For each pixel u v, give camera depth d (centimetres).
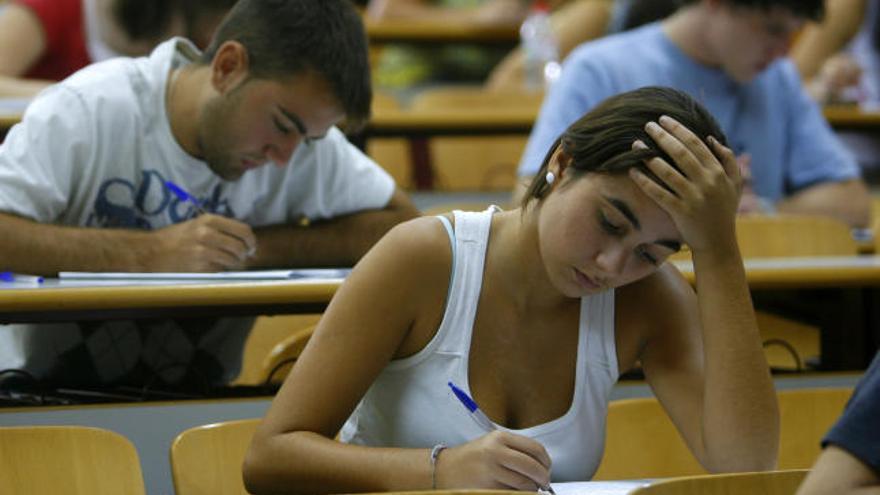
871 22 1427
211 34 779
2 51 955
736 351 443
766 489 387
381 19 1719
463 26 1656
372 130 1130
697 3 917
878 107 1385
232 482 479
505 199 1140
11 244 588
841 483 317
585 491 419
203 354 658
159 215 640
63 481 451
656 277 471
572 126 430
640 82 919
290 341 657
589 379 459
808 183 988
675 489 376
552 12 1602
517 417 454
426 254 443
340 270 633
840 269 669
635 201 410
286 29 595
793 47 1447
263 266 667
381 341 438
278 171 672
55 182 616
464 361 446
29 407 570
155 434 565
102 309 542
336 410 436
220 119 614
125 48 853
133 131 630
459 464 411
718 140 434
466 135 1148
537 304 448
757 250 830
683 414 463
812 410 541
